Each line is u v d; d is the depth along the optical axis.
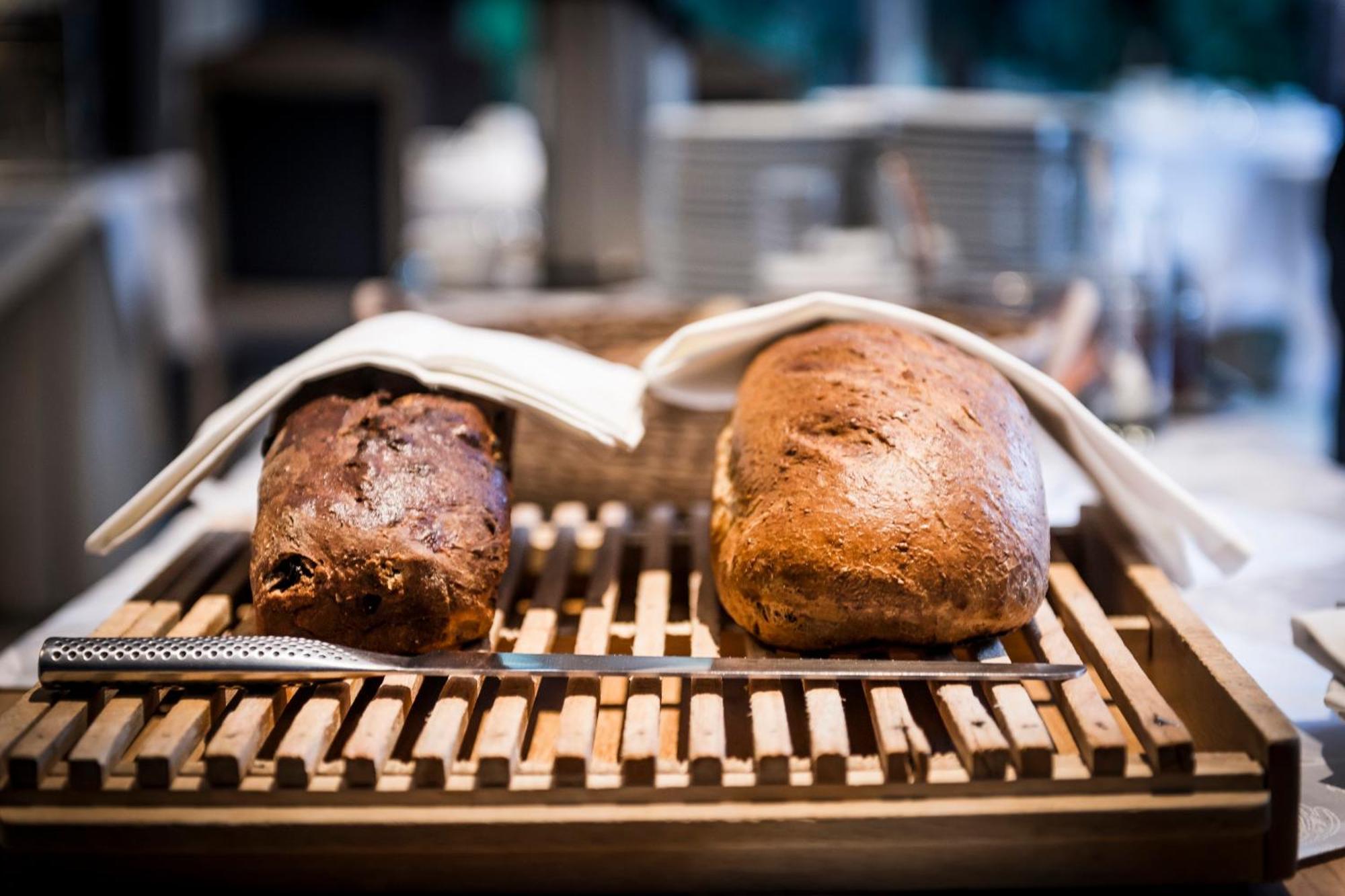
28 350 2.23
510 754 0.59
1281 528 1.03
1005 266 1.61
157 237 2.63
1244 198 2.47
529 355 0.79
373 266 2.41
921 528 0.66
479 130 3.46
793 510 0.67
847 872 0.59
